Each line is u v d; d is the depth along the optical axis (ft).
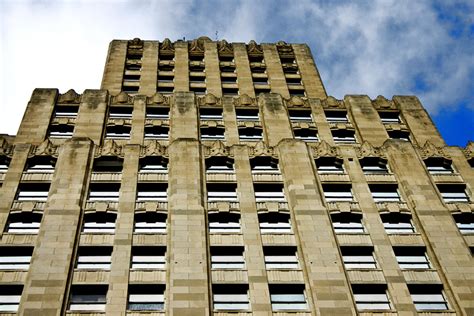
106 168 116.98
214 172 116.98
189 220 101.19
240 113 144.66
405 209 110.52
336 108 148.56
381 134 138.00
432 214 108.17
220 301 90.53
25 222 102.68
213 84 172.55
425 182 116.37
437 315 90.22
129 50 189.47
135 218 104.17
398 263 100.07
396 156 123.85
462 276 95.45
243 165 118.62
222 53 192.75
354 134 140.56
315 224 102.99
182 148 119.65
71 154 116.06
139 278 92.02
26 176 111.65
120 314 85.76
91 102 140.36
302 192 110.01
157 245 98.43
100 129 131.75
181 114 137.39
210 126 136.36
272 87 174.81
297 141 124.47
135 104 142.72
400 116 149.38
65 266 91.35
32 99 139.85
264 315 87.30
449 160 126.82
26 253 96.73
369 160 124.57
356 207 110.11
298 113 147.13
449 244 101.55
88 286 90.48
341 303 88.43
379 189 117.19
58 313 84.12
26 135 127.95
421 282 95.76
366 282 94.79
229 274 94.22
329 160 123.75
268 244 100.42
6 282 90.22
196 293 87.81
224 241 100.17
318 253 96.94
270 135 132.87
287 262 98.43
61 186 107.14
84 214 103.71
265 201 109.70
